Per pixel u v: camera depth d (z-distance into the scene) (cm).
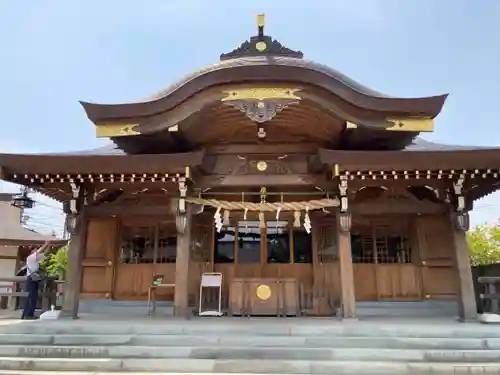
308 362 706
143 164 1048
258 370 704
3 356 764
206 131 1200
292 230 1367
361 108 1084
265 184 1176
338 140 1216
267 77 1065
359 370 694
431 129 1102
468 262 1061
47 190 1208
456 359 731
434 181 1107
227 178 1180
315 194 1201
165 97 1093
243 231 1374
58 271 3175
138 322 934
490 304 1280
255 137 1228
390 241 1323
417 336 817
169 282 1302
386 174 1040
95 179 1080
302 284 1249
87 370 718
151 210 1135
